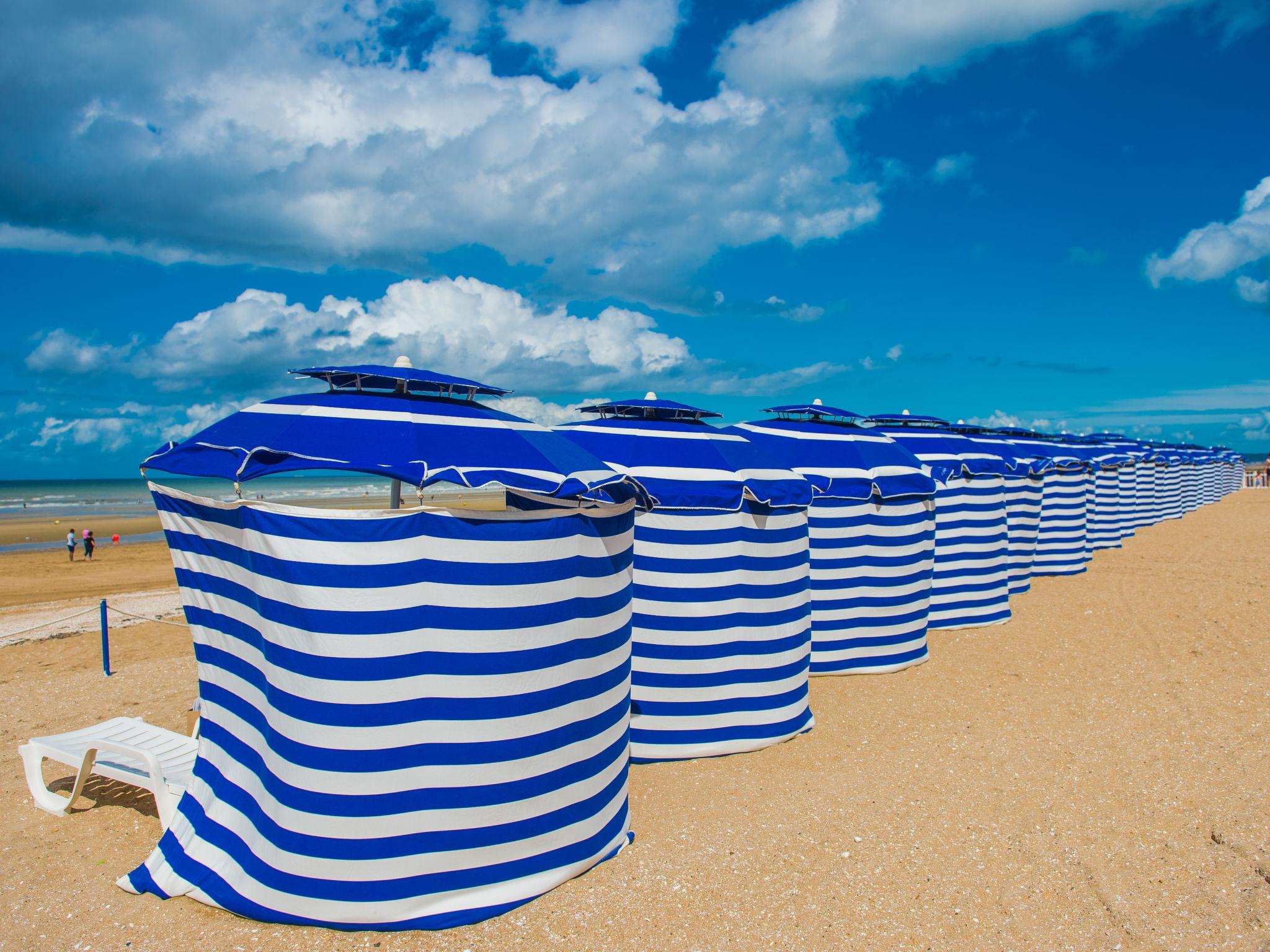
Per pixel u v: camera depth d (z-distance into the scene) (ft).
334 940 12.80
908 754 20.67
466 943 12.81
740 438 23.84
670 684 20.26
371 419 14.55
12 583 59.06
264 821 13.34
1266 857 15.10
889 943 12.86
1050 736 21.72
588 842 14.85
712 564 20.25
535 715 13.78
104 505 199.11
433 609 12.91
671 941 12.87
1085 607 37.06
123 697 26.43
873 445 28.45
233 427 14.84
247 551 13.39
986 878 14.76
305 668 12.65
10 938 12.75
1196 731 21.56
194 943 12.67
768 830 16.62
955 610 33.47
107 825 16.90
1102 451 56.80
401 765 12.87
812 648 27.04
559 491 14.05
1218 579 42.45
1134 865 15.10
